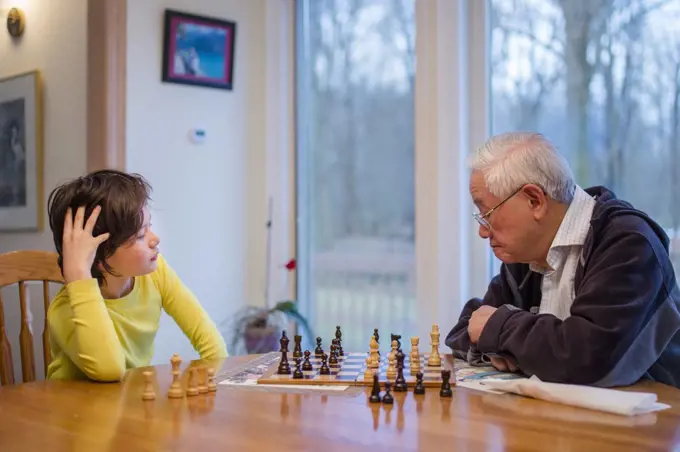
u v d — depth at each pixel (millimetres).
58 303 1636
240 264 3490
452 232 2895
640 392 1315
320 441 1038
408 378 1441
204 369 1452
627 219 1521
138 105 3176
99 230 1623
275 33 3512
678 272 2393
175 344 3303
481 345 1540
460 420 1149
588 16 2609
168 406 1262
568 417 1164
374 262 3283
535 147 1596
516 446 1009
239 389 1395
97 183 1650
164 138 3256
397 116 3205
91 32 3121
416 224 2996
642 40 2473
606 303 1395
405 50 3176
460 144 2881
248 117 3508
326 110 3475
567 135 2670
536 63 2752
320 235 3500
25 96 3551
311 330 3326
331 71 3455
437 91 2904
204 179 3373
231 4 3430
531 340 1432
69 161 3355
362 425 1124
